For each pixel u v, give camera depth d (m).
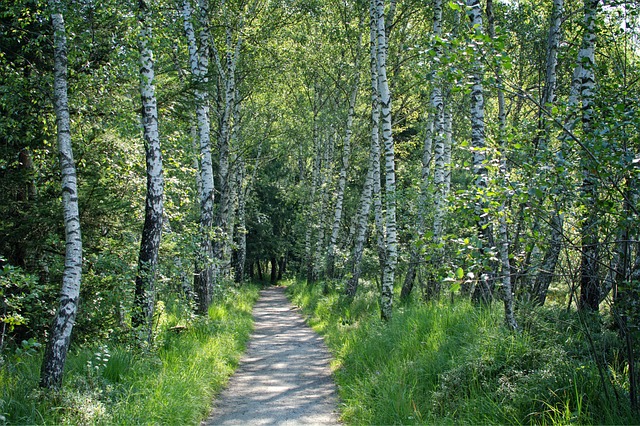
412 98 19.84
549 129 5.44
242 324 13.94
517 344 6.05
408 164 23.48
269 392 7.87
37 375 6.52
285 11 18.25
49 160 8.73
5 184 8.12
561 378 5.22
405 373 6.91
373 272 18.45
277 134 23.23
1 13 7.40
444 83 5.98
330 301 17.52
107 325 8.88
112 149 9.28
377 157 13.98
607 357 5.56
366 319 12.51
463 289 10.99
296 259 50.72
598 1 6.88
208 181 13.48
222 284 15.68
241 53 18.73
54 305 8.28
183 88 9.85
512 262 7.25
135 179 9.75
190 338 9.95
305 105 25.20
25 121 8.03
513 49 12.15
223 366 8.95
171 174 11.35
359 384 7.40
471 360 6.29
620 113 4.70
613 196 4.65
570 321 6.15
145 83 8.20
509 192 4.73
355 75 19.36
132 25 7.82
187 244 10.32
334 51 19.61
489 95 8.84
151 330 8.63
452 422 5.32
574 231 4.96
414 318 9.24
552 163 4.83
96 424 5.33
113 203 8.96
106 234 9.49
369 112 23.64
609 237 4.72
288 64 19.47
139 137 9.71
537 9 12.16
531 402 5.11
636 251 5.06
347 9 18.20
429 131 15.76
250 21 17.70
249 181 31.66
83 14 7.38
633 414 4.52
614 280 5.00
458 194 5.34
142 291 8.55
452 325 8.11
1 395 5.57
